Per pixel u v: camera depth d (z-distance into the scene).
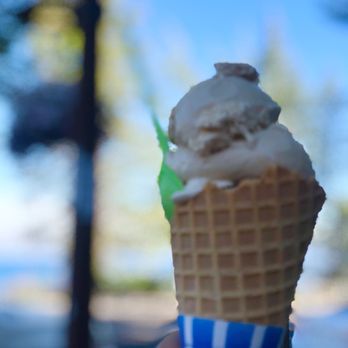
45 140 1.77
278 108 0.42
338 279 2.73
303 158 0.41
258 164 0.40
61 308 2.43
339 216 2.76
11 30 1.48
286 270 0.41
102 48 1.84
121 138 2.61
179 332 0.42
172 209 0.41
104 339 1.94
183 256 0.41
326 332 1.45
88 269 1.40
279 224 0.40
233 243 0.40
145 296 3.25
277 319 0.41
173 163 0.42
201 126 0.40
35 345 1.92
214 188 0.40
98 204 1.64
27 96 1.71
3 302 2.73
